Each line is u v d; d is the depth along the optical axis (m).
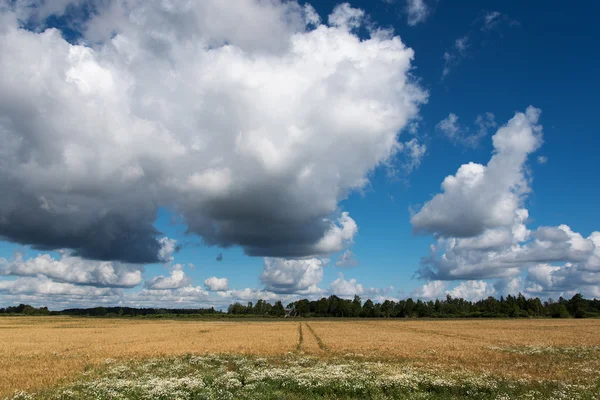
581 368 26.19
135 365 28.59
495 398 17.41
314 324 99.62
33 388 20.14
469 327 81.12
